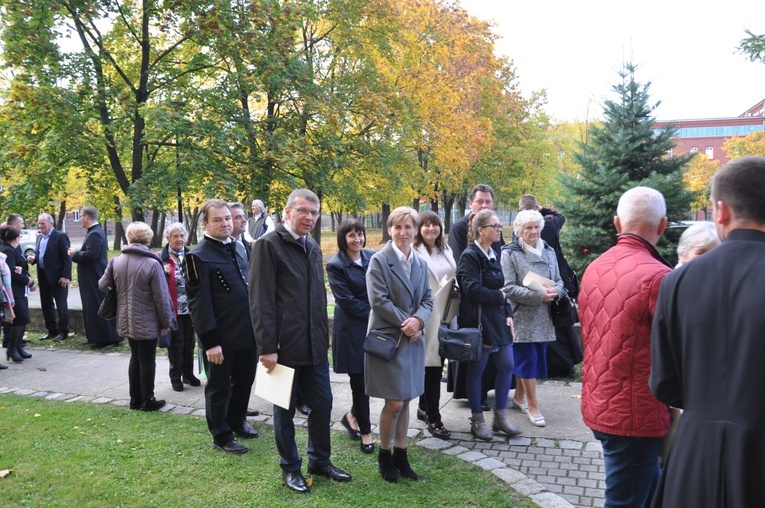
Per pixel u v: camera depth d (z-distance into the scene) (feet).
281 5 50.60
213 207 14.62
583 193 33.09
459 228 18.21
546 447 14.60
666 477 6.29
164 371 23.22
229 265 14.73
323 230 195.52
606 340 8.35
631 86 33.14
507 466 13.39
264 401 19.02
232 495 11.98
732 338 5.74
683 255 10.83
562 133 109.09
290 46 50.47
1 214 46.21
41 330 31.37
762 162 6.23
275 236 12.39
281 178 49.60
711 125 268.00
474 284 14.51
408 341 12.58
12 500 11.91
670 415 8.55
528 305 16.03
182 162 44.75
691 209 32.37
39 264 29.25
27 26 42.42
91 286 27.12
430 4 72.90
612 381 8.27
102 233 27.63
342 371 14.55
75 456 14.16
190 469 13.29
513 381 18.72
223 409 14.49
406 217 12.80
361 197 60.54
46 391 20.63
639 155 32.48
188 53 54.08
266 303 12.11
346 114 55.47
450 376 18.17
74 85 45.16
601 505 11.61
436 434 15.38
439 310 15.24
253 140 50.01
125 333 17.60
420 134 67.21
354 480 12.72
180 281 20.48
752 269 5.79
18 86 42.14
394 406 12.42
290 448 12.39
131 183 48.57
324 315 12.73
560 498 11.71
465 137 74.64
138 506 11.59
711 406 5.85
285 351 12.23
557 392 18.90
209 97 50.06
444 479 12.75
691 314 6.14
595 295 8.64
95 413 17.69
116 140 49.65
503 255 16.44
